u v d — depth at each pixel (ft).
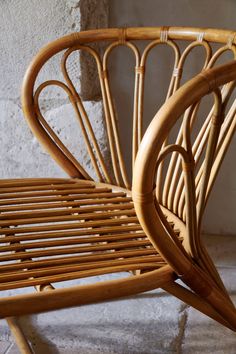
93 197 3.76
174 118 2.39
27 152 5.17
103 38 4.00
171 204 3.67
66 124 4.95
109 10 4.96
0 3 4.62
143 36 3.95
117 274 4.84
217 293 2.97
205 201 3.02
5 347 4.07
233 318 3.06
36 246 3.05
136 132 4.04
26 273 2.70
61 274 2.72
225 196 5.39
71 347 4.01
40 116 4.04
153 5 4.83
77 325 4.22
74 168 4.19
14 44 4.73
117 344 3.99
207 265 3.07
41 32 4.65
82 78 4.75
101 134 4.91
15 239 3.10
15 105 4.98
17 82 4.87
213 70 2.52
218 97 2.60
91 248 3.02
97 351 3.97
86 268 2.78
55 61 4.72
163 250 2.65
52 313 4.38
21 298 2.52
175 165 3.74
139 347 3.95
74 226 3.26
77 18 4.55
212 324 4.20
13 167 5.26
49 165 5.19
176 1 4.77
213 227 5.57
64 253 2.98
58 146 4.27
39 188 3.86
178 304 4.46
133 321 4.24
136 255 2.97
